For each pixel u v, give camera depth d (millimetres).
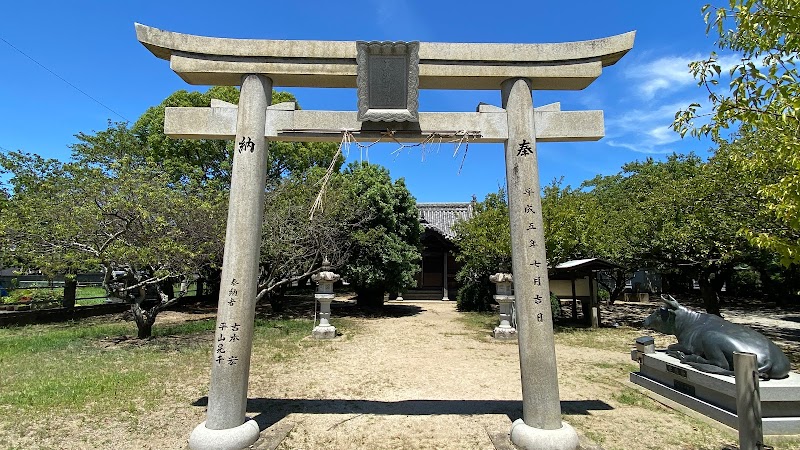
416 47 5043
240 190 4898
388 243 17484
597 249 13602
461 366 8531
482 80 5371
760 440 3801
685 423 5359
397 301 23750
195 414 5547
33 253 10070
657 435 4980
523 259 4891
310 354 9625
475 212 19766
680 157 20703
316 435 5000
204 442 4379
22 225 10367
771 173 7605
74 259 9680
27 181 12477
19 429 4957
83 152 15680
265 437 4832
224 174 18203
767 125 4480
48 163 13047
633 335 11945
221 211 11422
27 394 6145
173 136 5246
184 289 11008
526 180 5016
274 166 19234
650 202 13477
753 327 13180
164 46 5051
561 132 5219
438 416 5625
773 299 19781
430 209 30375
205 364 8203
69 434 4867
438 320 15836
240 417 4648
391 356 9477
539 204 5000
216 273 17703
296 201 14109
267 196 13586
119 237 10102
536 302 4789
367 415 5660
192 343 10273
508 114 5246
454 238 21438
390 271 17781
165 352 9242
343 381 7371
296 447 4695
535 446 4441
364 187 18281
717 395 5512
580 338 11508
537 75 5219
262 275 14789
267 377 7613
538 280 4828
